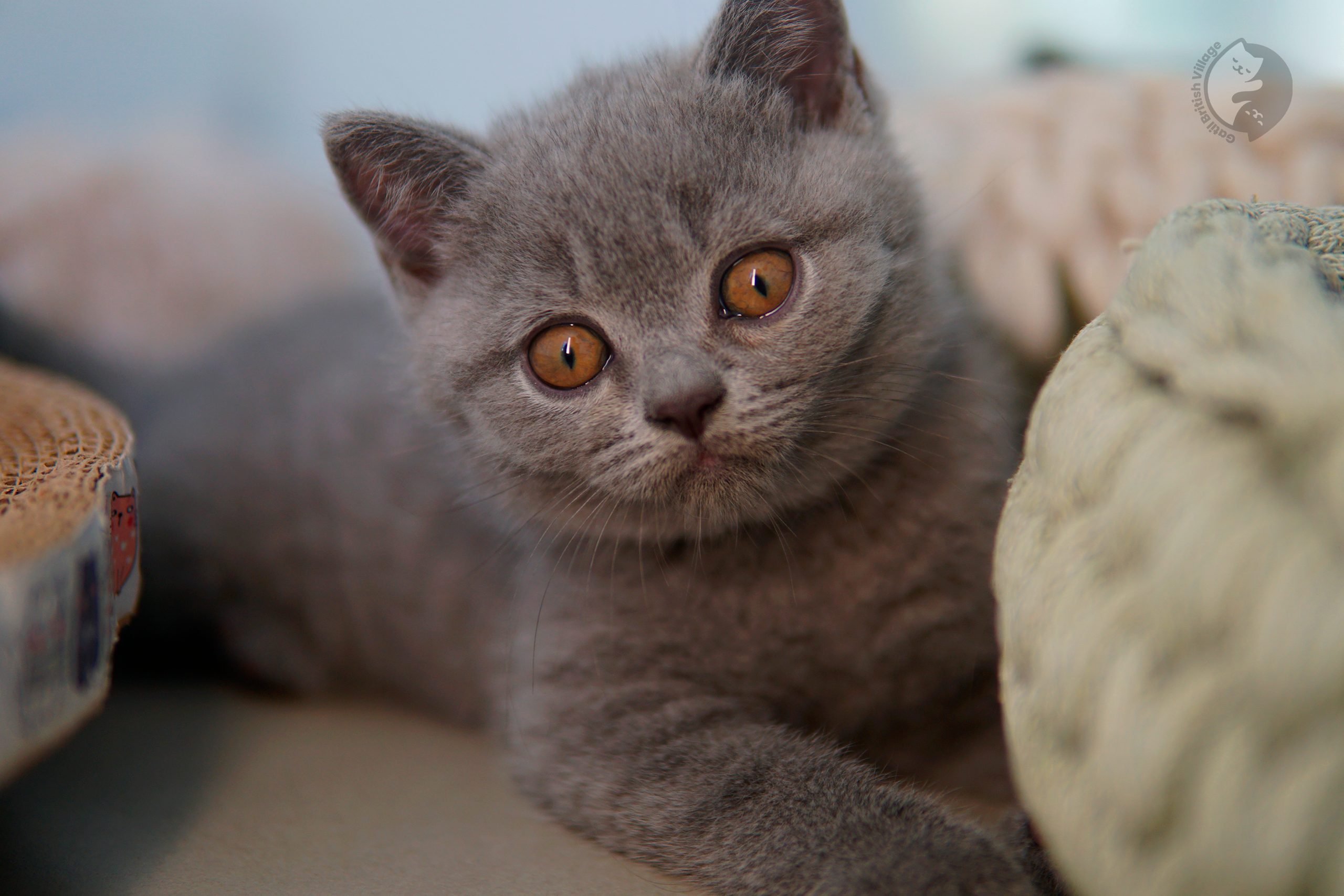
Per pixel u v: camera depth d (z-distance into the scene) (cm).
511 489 27
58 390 27
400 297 28
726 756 24
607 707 26
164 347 41
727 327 24
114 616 21
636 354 25
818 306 25
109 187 43
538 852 24
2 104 47
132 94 48
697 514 25
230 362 37
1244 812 16
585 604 27
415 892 22
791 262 25
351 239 46
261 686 33
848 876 21
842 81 27
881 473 26
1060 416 19
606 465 25
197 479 34
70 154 44
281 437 34
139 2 48
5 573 18
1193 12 35
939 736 27
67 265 40
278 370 36
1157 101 30
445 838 25
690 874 23
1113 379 18
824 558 26
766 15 26
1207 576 16
